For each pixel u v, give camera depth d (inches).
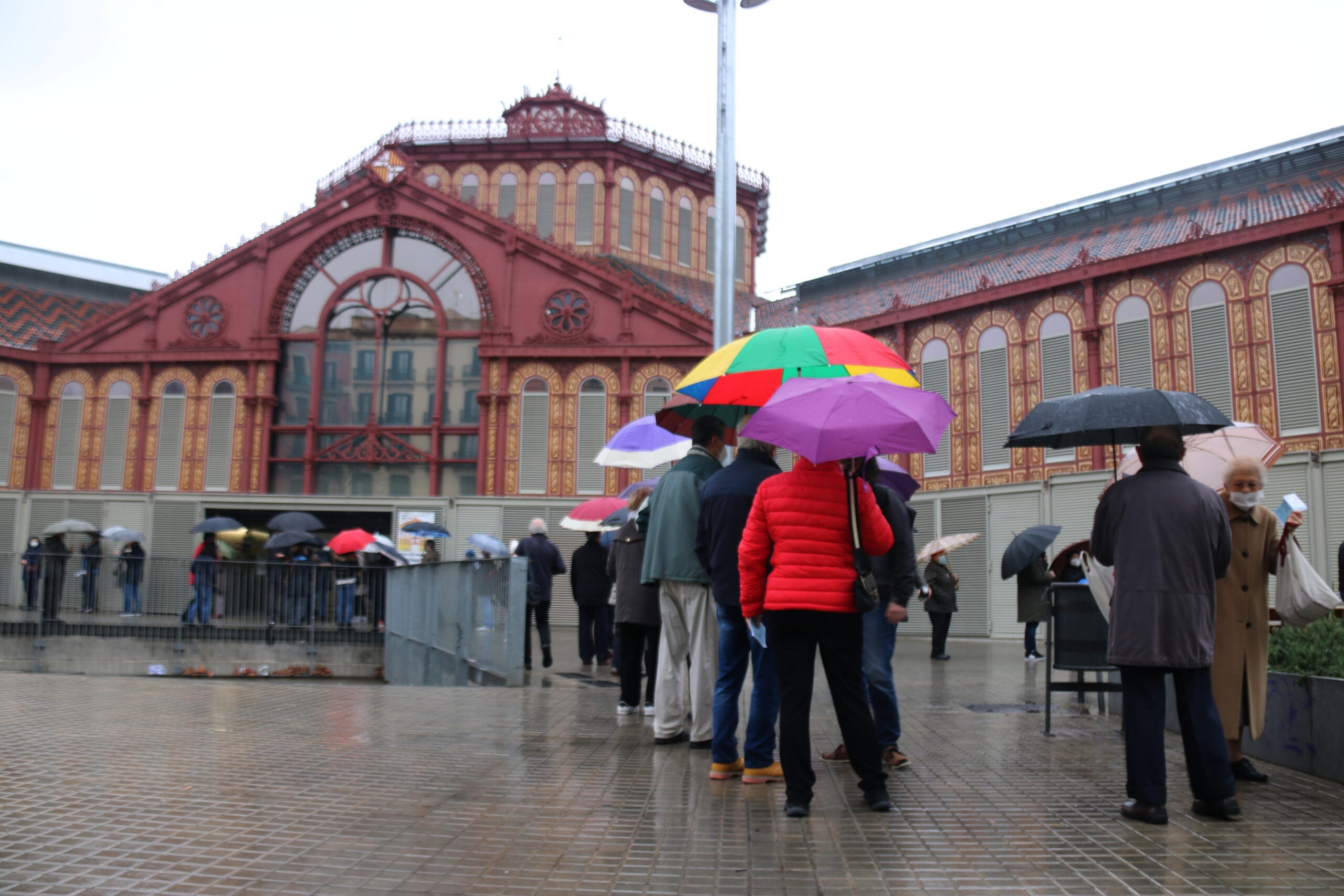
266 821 183.8
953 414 201.8
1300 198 755.4
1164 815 189.6
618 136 1310.3
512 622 417.1
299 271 1160.8
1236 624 231.1
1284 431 712.4
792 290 1165.1
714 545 230.8
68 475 1140.5
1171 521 197.2
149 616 633.6
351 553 809.5
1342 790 220.4
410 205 1147.3
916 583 229.6
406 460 1119.6
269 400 1129.4
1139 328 790.5
